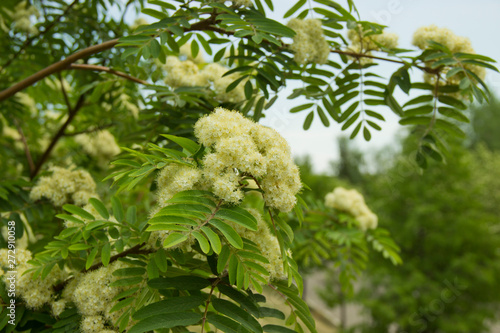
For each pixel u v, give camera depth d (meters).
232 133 1.70
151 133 2.98
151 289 1.73
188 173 1.67
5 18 3.65
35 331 1.99
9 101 3.94
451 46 2.87
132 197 4.38
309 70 2.90
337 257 4.41
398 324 9.31
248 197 3.66
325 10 2.72
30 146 4.92
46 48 3.77
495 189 11.95
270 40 2.07
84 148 4.65
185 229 1.40
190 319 1.47
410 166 10.11
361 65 2.83
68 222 2.10
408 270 9.52
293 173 1.70
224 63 3.67
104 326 1.78
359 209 4.24
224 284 1.73
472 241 9.12
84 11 4.02
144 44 2.15
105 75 3.17
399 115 2.89
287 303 1.99
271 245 1.84
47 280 2.00
